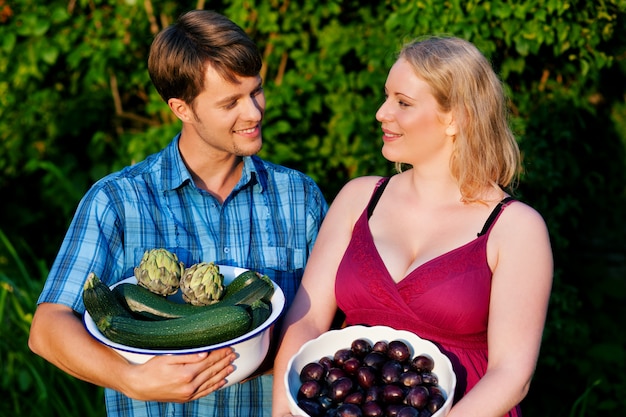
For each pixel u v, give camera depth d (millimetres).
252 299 2025
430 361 2018
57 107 5172
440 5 3895
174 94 2221
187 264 2320
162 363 1865
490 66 2275
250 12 4469
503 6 3850
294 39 4523
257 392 2342
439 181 2309
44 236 5387
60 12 4449
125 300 1981
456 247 2209
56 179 5258
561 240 4242
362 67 4609
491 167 2275
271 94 4383
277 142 4430
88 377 2025
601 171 4676
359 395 1934
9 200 5391
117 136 5246
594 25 3941
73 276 2188
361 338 2115
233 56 2111
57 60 5035
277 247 2414
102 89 5145
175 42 2162
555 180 4180
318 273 2346
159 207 2316
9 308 4051
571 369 4379
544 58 4277
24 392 3934
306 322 2277
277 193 2449
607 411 4293
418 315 2182
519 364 2025
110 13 4645
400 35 4148
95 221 2240
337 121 4410
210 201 2354
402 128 2242
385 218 2340
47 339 2111
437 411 1866
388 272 2234
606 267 4785
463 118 2213
